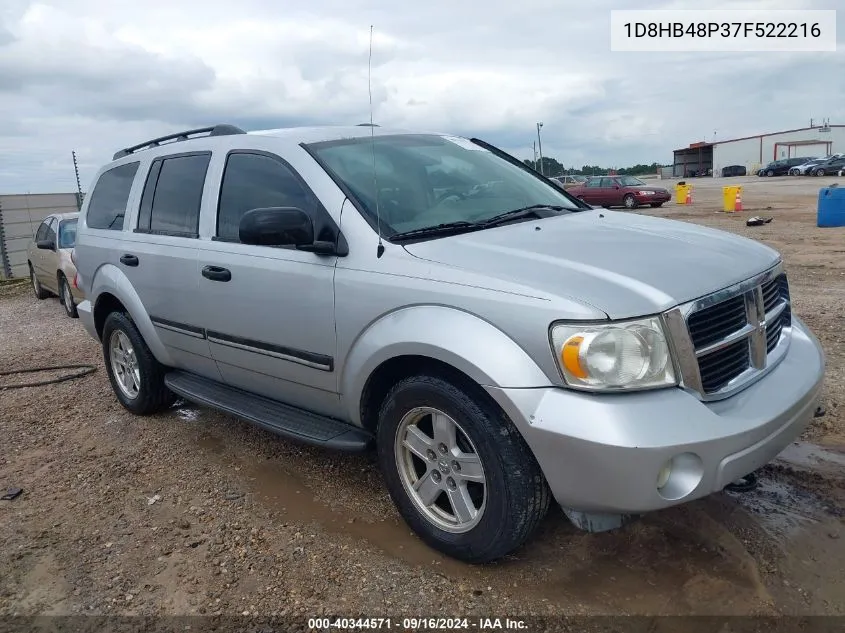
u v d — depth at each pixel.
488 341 2.69
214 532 3.45
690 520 3.25
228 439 4.66
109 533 3.51
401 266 3.05
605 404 2.49
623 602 2.74
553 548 3.12
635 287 2.63
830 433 4.04
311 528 3.43
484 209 3.71
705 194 35.38
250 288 3.71
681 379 2.58
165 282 4.37
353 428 3.49
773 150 71.69
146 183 4.81
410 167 3.79
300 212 3.26
